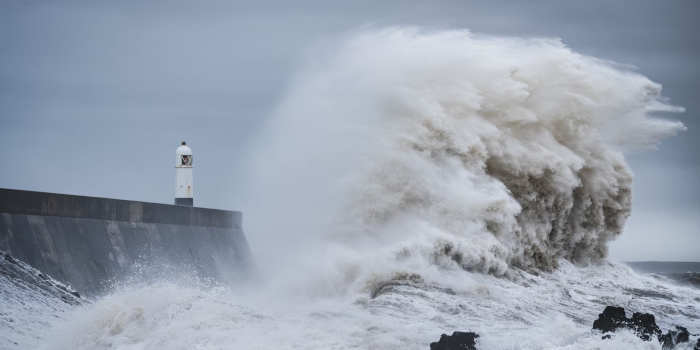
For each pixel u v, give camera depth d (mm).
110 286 68062
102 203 71188
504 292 81125
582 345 54688
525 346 54188
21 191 63594
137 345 52312
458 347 51719
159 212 78250
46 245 64188
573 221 100250
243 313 58562
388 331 56594
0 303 55406
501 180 95438
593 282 93125
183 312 57125
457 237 88562
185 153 86812
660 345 55500
